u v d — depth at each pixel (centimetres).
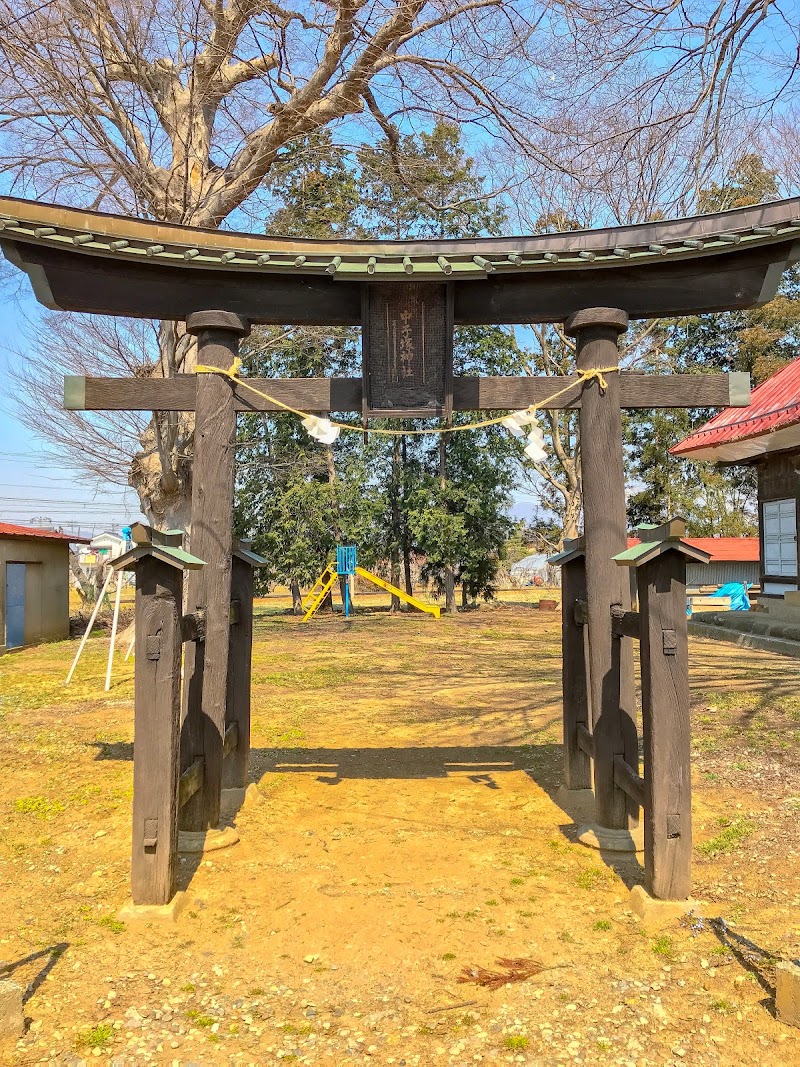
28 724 787
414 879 423
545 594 3497
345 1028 295
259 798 559
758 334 2348
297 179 1933
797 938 344
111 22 1062
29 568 1708
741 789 546
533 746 709
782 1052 274
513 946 351
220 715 485
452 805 544
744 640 1325
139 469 1448
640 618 393
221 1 1059
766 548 1482
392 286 491
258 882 422
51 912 391
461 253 491
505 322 516
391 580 2706
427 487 2452
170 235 474
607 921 373
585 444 493
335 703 916
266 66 1223
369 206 2027
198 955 349
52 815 521
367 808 539
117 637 1518
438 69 1141
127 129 1207
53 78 1045
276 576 2492
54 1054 280
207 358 499
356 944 356
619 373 495
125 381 505
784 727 693
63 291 479
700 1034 286
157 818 384
